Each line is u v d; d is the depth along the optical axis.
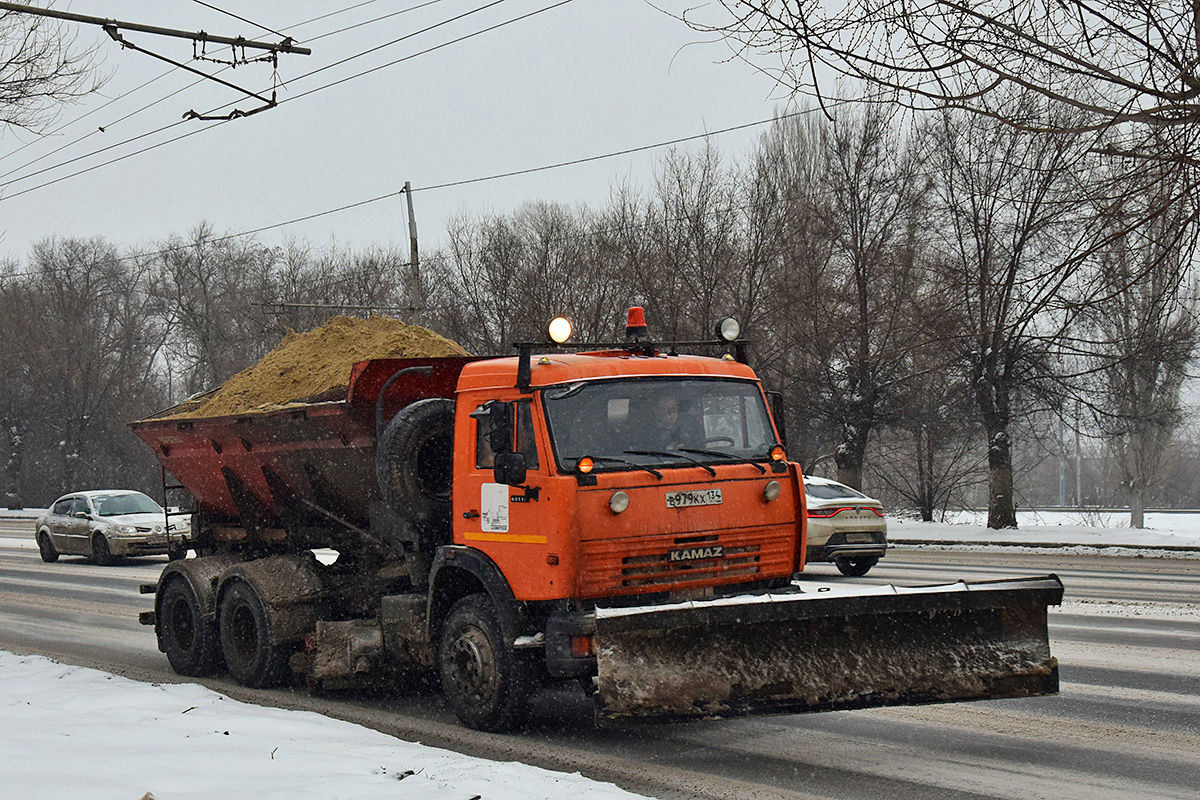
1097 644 9.91
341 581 9.38
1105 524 41.06
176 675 10.26
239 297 55.88
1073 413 27.88
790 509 7.46
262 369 10.62
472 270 36.38
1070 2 5.87
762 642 6.42
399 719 7.98
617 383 7.20
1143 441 37.25
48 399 59.59
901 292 28.58
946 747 6.67
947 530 27.44
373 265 48.00
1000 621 6.73
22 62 12.70
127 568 22.08
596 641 6.35
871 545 16.73
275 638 9.06
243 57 13.56
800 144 31.53
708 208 30.97
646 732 7.32
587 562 6.74
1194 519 45.34
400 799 4.90
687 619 6.27
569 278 32.72
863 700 6.48
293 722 7.12
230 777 5.34
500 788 5.26
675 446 7.22
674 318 29.48
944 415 30.52
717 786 5.94
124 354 60.31
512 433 7.07
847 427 30.53
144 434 11.27
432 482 8.15
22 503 59.75
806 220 30.33
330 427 8.77
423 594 8.22
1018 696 6.64
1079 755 6.37
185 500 11.67
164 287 60.94
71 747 5.91
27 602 16.27
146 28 12.56
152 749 5.97
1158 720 7.14
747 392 7.64
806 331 30.61
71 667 9.48
